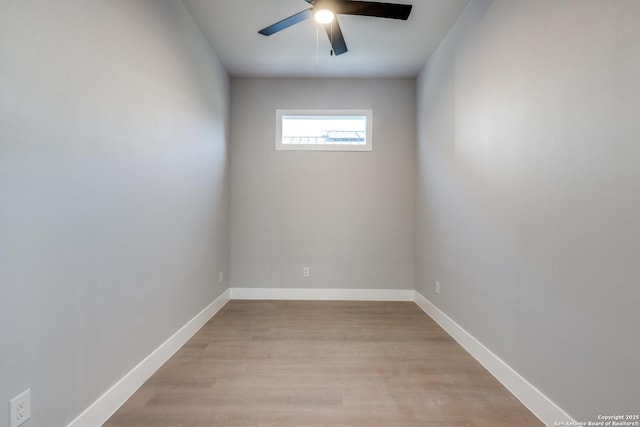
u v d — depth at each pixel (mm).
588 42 1343
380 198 3887
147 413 1622
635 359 1145
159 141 2104
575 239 1408
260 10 2541
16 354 1116
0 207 1061
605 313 1260
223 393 1808
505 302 1938
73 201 1371
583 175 1366
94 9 1487
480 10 2275
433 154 3232
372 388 1875
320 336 2688
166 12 2201
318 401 1737
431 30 2832
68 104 1337
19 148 1124
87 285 1455
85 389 1442
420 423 1562
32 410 1177
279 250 3902
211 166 3148
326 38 2967
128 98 1763
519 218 1814
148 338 1980
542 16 1626
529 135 1729
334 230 3896
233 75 3812
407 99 3873
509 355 1892
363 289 3896
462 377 2021
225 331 2787
